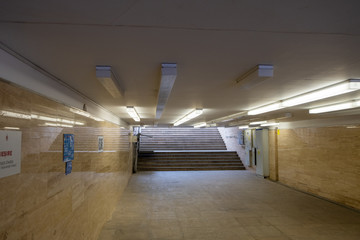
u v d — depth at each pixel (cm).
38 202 198
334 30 146
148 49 178
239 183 938
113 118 607
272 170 1007
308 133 788
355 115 608
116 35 153
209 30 146
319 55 192
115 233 446
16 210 164
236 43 167
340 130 654
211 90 344
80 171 315
